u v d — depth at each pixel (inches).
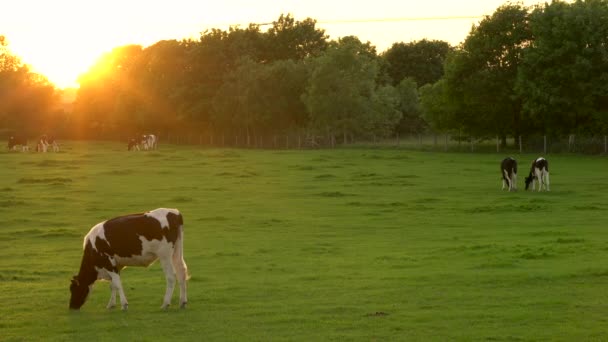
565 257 845.2
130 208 1456.7
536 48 2795.3
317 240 1066.1
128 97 5388.8
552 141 2844.5
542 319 575.8
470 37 3004.4
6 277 827.4
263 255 944.9
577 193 1585.9
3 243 1072.2
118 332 581.3
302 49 5098.4
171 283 662.5
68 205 1497.3
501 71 2982.3
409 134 4330.7
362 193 1665.8
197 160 2758.4
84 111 6146.7
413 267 825.5
